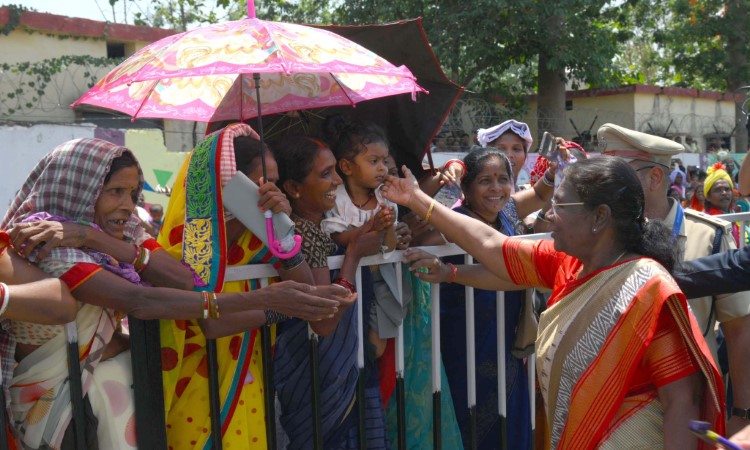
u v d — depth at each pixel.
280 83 2.97
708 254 2.92
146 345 2.02
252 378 2.30
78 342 1.97
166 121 11.34
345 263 2.40
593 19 16.59
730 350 2.73
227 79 2.97
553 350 2.15
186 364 2.24
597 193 2.06
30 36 11.18
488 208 3.05
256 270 2.26
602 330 2.03
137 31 12.08
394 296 2.60
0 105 10.52
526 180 12.47
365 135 2.63
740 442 1.94
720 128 19.30
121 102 2.71
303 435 2.47
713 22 19.14
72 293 1.89
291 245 2.15
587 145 15.12
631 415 2.03
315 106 2.93
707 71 19.92
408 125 3.25
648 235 2.12
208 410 2.22
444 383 2.85
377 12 14.75
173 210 2.31
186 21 17.56
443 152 11.15
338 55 2.22
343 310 2.36
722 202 6.72
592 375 2.03
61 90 10.91
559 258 2.38
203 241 2.14
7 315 1.74
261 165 2.26
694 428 1.79
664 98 18.16
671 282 1.96
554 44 14.87
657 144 2.85
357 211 2.63
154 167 10.28
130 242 2.14
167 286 2.07
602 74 15.73
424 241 2.89
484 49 14.52
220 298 2.00
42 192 1.98
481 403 2.99
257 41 2.15
